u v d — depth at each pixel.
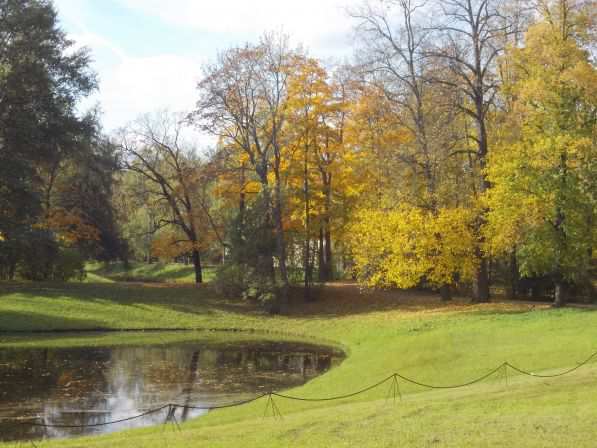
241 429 14.16
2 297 40.56
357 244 38.41
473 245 34.97
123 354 29.22
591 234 30.55
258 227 42.47
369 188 43.50
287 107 41.66
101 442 13.65
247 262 42.22
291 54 41.66
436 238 34.72
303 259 47.47
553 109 30.77
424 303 40.25
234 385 22.58
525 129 32.19
